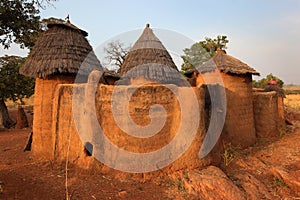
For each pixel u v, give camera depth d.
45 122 8.68
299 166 8.24
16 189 5.81
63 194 5.83
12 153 10.00
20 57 22.08
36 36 16.52
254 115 12.66
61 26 9.77
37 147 8.82
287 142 11.26
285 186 6.85
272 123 12.63
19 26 15.52
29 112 25.97
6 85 20.70
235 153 9.36
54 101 8.10
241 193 6.19
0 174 6.91
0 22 14.32
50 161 8.05
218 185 6.30
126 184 6.56
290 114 19.44
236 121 10.59
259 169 8.10
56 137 7.89
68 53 9.12
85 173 7.05
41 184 6.31
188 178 6.74
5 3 14.48
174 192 6.28
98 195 5.92
